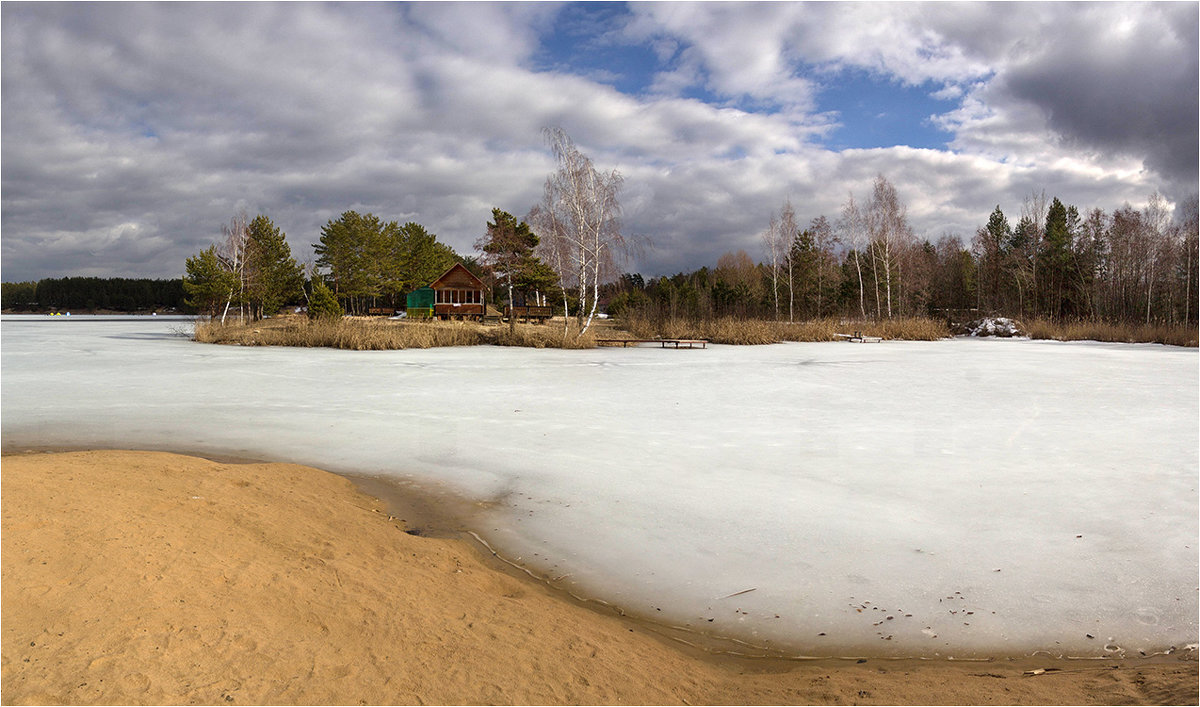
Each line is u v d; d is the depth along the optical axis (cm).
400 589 429
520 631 390
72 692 275
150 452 759
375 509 642
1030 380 1717
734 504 680
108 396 1314
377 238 5825
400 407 1238
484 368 1984
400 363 2130
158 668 300
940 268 6888
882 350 2958
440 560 508
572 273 3284
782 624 439
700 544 577
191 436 945
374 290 6003
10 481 505
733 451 903
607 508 667
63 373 1709
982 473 794
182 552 420
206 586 382
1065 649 401
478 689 317
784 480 764
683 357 2478
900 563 535
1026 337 4331
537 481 757
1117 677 343
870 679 354
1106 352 2864
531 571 522
